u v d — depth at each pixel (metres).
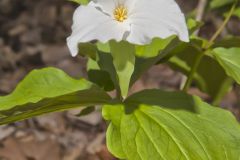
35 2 1.48
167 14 0.41
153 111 0.45
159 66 1.15
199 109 0.46
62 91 0.48
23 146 0.91
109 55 0.50
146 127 0.43
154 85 1.09
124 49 0.45
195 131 0.44
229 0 0.69
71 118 0.99
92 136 0.95
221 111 0.46
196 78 0.65
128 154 0.41
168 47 0.49
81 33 0.41
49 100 0.42
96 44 0.53
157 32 0.41
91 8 0.43
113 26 0.42
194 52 0.60
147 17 0.42
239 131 0.45
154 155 0.41
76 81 0.49
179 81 1.11
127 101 0.46
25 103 0.45
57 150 0.91
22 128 0.97
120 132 0.43
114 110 0.44
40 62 1.23
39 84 0.49
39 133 0.96
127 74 0.46
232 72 0.48
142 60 0.50
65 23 1.38
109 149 0.41
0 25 1.39
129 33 0.41
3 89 1.10
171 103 0.46
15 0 1.48
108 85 0.53
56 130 0.97
